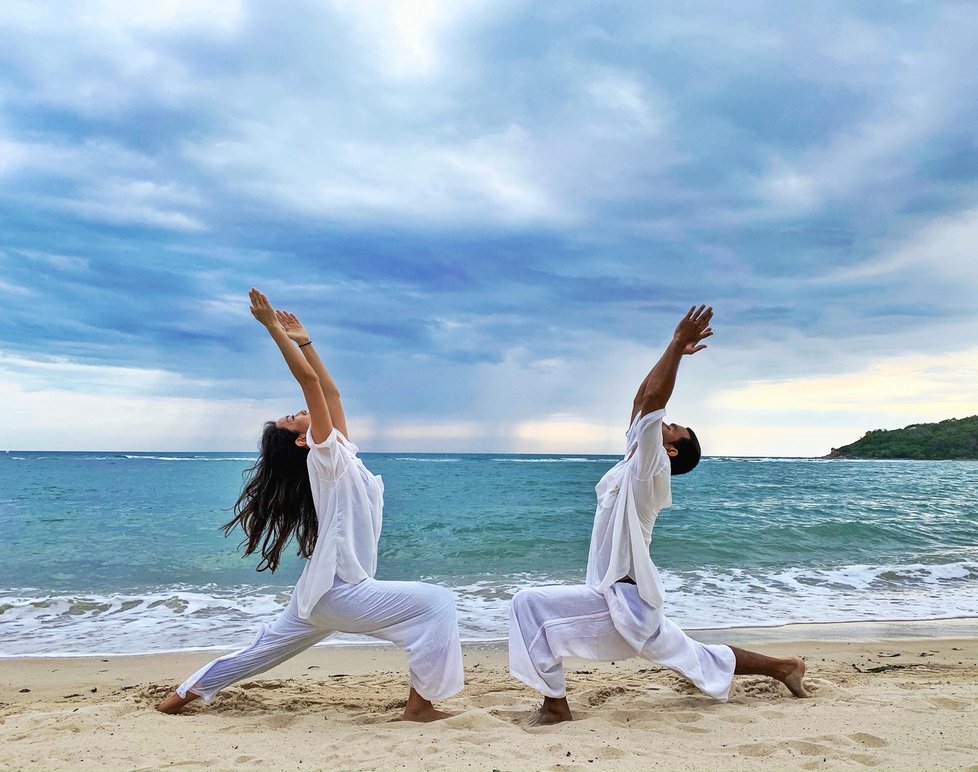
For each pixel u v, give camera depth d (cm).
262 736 347
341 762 303
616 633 380
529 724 372
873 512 1867
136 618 798
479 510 1852
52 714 394
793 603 892
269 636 401
